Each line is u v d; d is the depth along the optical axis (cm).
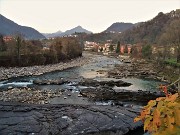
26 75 6381
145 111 239
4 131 2511
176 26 11031
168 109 227
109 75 6662
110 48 18938
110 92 4412
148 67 8725
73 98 4016
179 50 8612
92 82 5334
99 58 12925
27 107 3250
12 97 3903
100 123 2792
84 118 2894
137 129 2756
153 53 11938
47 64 8700
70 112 3078
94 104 3700
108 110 3209
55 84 5231
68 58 10681
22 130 2547
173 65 8088
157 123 226
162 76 6631
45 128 2611
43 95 4106
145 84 5481
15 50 7862
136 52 14462
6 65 7506
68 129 2620
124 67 8600
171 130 221
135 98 4125
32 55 8262
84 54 16075
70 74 6712
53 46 10144
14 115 2941
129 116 3014
